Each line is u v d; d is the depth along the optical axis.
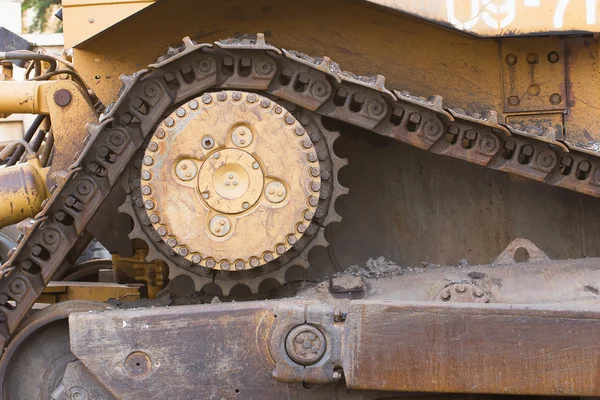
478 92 4.05
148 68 3.61
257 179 3.66
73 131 4.19
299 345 3.53
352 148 4.20
